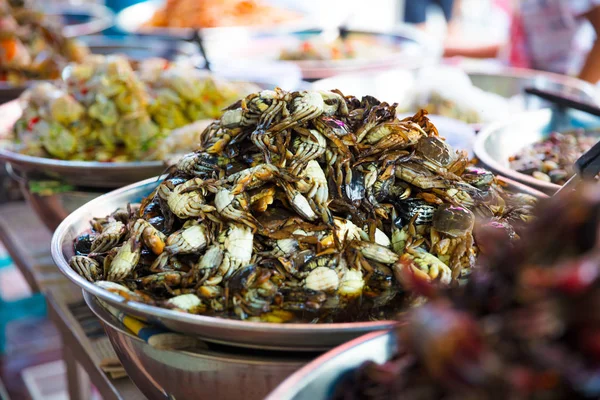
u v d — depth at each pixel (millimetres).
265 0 3844
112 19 3303
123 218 1016
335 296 839
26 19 2160
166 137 1474
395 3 5254
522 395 533
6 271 2436
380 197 901
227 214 865
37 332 2189
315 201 872
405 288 839
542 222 575
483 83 2143
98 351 1092
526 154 1370
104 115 1490
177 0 3154
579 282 519
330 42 2750
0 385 1827
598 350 514
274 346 782
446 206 878
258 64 2373
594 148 879
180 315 763
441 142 918
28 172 1372
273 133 890
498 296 580
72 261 911
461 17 4531
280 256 854
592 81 2238
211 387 812
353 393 673
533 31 2494
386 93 2008
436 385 579
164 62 1766
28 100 1571
